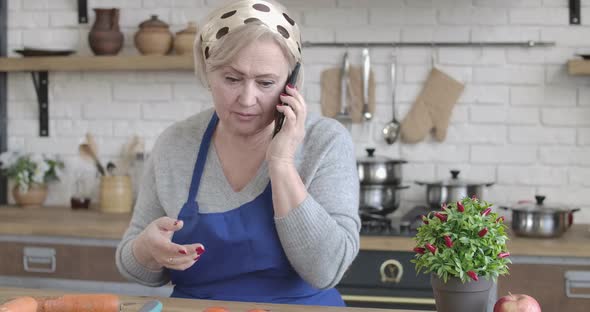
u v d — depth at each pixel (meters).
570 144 3.52
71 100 3.93
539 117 3.53
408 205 3.63
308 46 3.66
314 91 3.67
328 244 1.76
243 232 1.90
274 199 1.76
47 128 3.96
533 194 3.55
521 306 1.46
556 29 3.51
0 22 3.93
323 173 1.89
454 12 3.56
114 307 1.61
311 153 1.92
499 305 1.49
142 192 2.06
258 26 1.70
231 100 1.76
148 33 3.60
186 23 3.80
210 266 1.94
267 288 1.93
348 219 1.83
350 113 3.64
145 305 1.58
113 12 3.69
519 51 3.53
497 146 3.56
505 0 3.53
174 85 3.83
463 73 3.57
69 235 3.29
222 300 1.92
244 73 1.71
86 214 3.61
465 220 1.54
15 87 3.97
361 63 3.63
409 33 3.60
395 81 3.61
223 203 1.94
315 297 1.95
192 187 1.97
